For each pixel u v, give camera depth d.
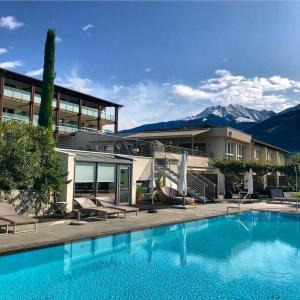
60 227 15.25
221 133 41.16
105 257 12.52
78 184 20.78
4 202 16.02
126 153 32.06
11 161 16.31
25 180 16.94
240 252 14.06
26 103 49.69
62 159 19.31
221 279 10.55
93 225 16.14
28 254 11.54
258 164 36.06
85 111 58.75
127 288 9.52
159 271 11.12
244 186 38.31
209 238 16.53
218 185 37.97
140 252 13.34
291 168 38.84
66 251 12.88
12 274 10.32
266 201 34.31
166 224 18.06
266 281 10.46
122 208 19.22
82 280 10.04
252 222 22.11
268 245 15.57
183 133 39.09
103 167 22.69
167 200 27.08
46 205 18.78
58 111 53.75
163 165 31.52
